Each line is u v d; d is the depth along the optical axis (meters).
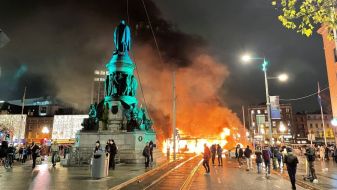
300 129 114.88
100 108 30.30
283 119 112.25
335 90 45.78
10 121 90.56
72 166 22.75
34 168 20.55
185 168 23.70
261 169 22.94
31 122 92.50
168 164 27.44
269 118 26.55
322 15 8.66
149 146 23.11
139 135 27.53
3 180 13.89
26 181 13.56
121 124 29.25
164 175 18.06
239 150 25.83
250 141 78.31
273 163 23.38
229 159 37.94
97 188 11.52
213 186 13.86
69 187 11.76
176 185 14.01
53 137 86.75
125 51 33.16
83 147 27.41
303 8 8.73
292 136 103.94
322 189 13.04
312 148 16.05
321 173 19.98
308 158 16.00
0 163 23.98
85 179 14.45
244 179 16.78
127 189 12.37
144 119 31.36
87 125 29.58
